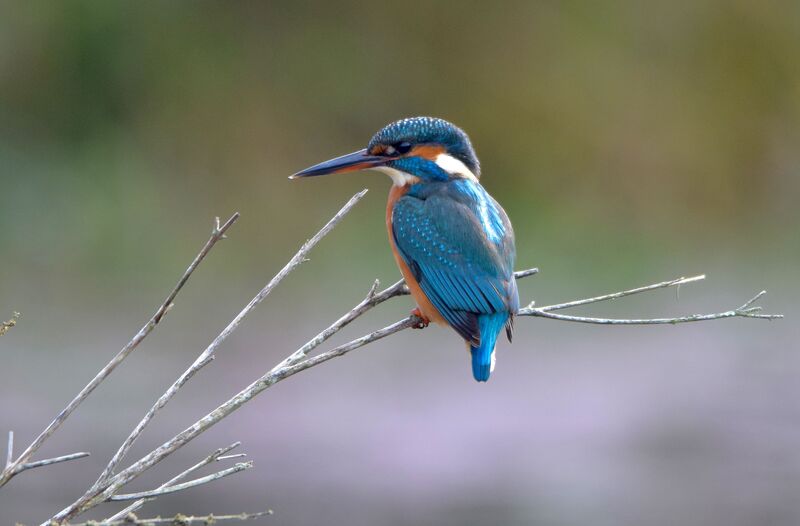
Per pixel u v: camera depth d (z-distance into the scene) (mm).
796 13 19656
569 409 12445
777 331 14953
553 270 17266
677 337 14719
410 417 12172
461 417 12172
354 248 17031
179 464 10875
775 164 19406
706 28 19719
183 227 17703
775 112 19562
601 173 19125
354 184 18219
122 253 16984
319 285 16141
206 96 18859
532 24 19641
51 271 16438
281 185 18578
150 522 4621
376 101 19531
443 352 14086
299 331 14625
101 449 10930
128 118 18609
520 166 19172
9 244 16859
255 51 19312
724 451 11344
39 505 9648
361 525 9539
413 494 10297
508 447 11531
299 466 10906
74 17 18406
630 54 19719
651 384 13172
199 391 12633
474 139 19375
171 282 16422
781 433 11891
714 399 12758
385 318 15156
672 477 10812
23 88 18312
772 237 18516
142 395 12359
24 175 17750
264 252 17422
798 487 10570
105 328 14477
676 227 18656
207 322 14859
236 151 18766
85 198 17703
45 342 13867
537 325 14961
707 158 19312
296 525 9469
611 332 14820
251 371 13281
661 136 19297
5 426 11273
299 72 19359
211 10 19203
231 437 11570
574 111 19266
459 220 7258
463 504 10023
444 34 19594
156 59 18781
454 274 7148
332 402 12500
